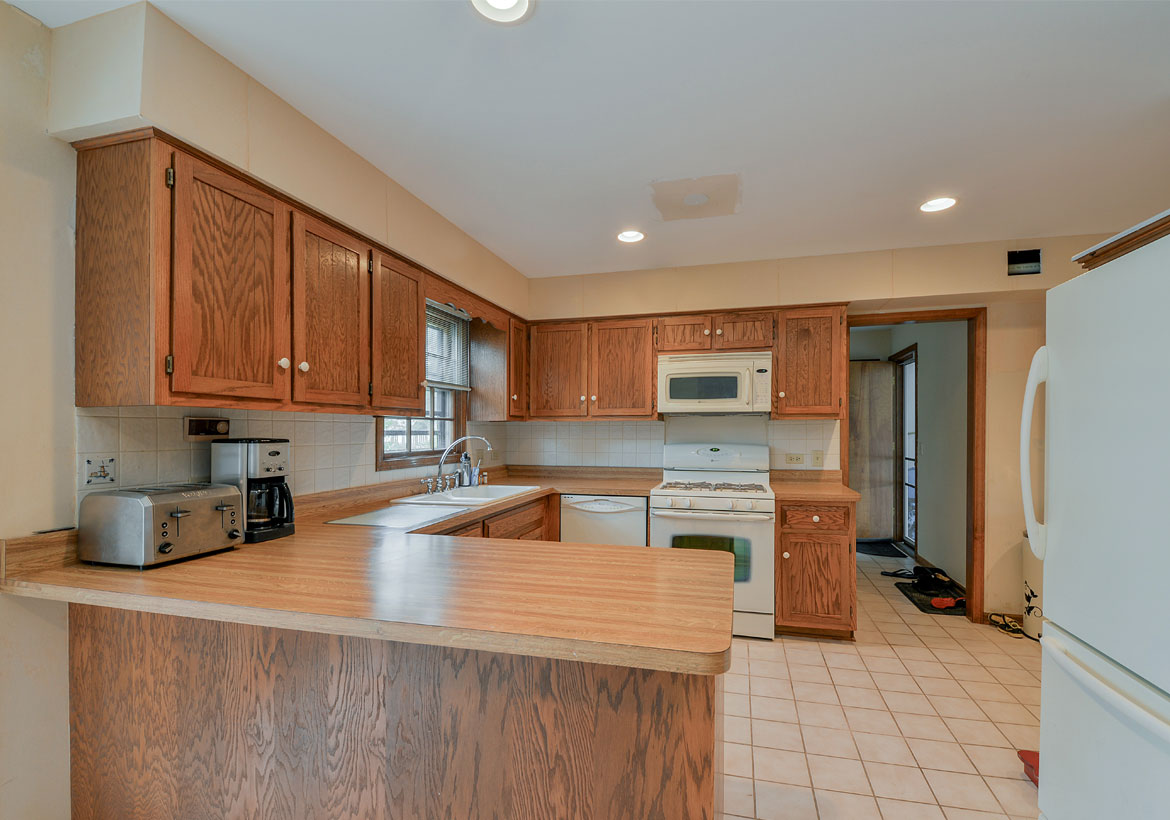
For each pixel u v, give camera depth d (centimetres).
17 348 141
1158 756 101
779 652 311
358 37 151
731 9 141
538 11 141
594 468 418
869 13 142
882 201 261
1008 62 161
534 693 117
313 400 194
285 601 122
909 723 236
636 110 187
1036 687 268
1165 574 100
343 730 129
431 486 318
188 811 140
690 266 366
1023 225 292
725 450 386
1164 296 101
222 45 154
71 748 152
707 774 108
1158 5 139
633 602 123
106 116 140
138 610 127
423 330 263
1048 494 141
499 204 265
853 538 325
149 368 142
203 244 154
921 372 507
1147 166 225
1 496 138
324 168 197
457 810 122
